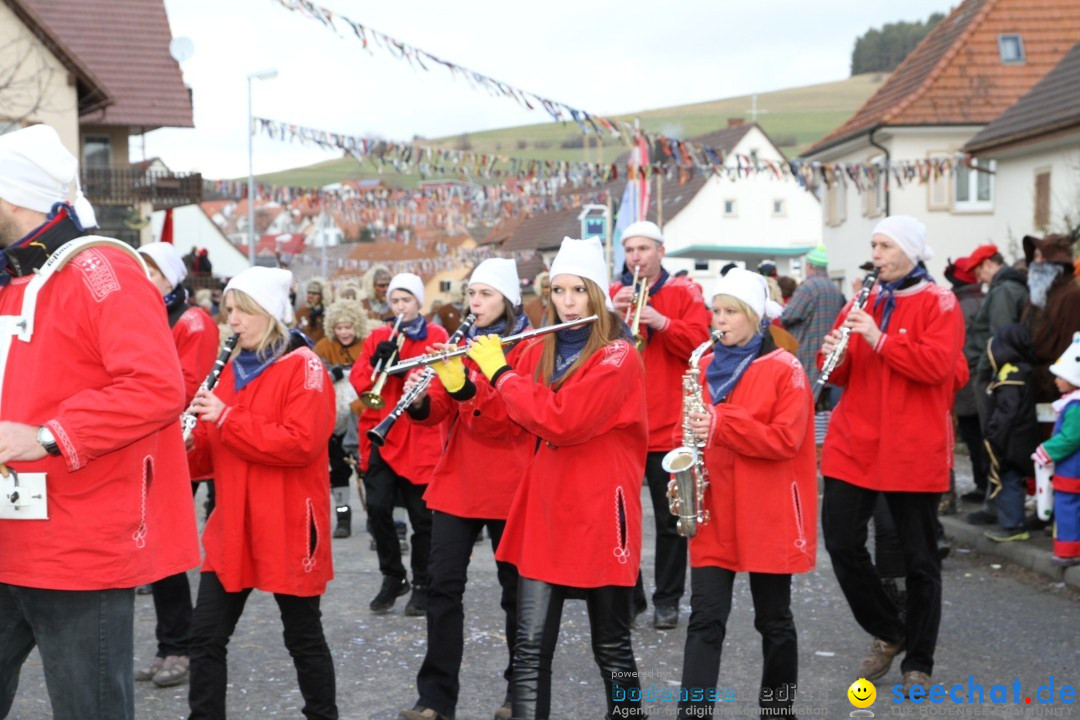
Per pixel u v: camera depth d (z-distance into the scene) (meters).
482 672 6.20
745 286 5.02
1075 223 17.33
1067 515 7.62
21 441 3.29
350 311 9.95
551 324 4.76
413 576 7.36
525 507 4.74
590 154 96.19
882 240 5.91
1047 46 30.92
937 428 5.72
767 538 4.87
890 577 6.33
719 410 4.84
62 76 23.84
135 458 3.56
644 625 7.10
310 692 4.93
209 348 6.12
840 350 5.74
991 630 6.79
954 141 29.95
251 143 26.97
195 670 4.75
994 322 9.62
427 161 15.71
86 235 3.60
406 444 7.15
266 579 4.77
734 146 51.00
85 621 3.50
